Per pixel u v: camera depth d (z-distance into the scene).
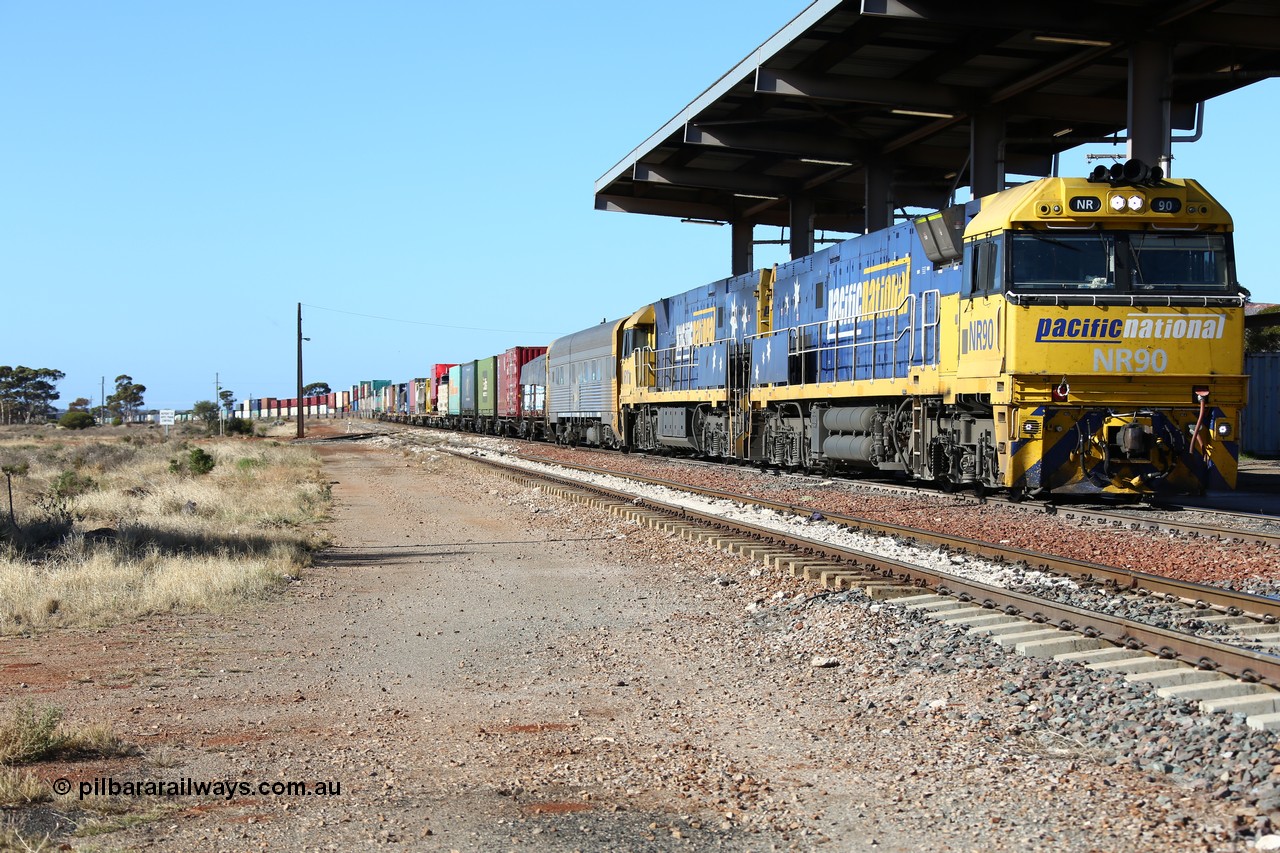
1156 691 7.43
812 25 26.58
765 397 28.59
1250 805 5.58
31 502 25.08
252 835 5.70
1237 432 16.66
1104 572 11.86
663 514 19.86
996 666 8.43
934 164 38.06
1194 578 12.07
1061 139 36.66
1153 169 16.86
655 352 38.88
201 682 9.27
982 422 18.69
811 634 10.25
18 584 13.28
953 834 5.53
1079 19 24.56
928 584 11.59
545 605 12.73
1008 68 29.33
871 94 30.06
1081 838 5.35
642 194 46.31
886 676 8.66
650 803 6.16
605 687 8.99
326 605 13.02
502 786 6.49
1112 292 16.59
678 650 10.22
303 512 23.91
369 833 5.72
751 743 7.35
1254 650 8.41
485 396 73.31
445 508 25.02
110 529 19.00
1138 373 16.50
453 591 13.89
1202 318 16.53
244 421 89.62
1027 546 14.49
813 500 21.67
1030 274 16.77
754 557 14.48
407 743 7.47
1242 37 24.91
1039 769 6.36
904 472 22.61
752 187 41.78
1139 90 24.95
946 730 7.27
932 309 19.83
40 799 6.19
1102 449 16.52
